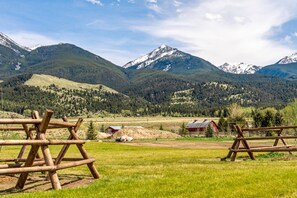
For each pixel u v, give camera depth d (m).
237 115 150.62
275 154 26.30
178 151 36.34
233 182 12.34
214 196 10.42
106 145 52.28
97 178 14.95
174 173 15.67
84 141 14.76
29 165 12.36
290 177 12.88
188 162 22.11
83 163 14.13
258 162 20.42
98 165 20.22
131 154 32.47
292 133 90.94
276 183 11.85
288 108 138.88
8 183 13.94
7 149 37.09
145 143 70.69
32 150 12.18
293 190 10.80
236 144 23.50
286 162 19.58
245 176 13.35
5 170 10.94
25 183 13.97
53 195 10.84
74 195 10.88
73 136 14.53
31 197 10.55
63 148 13.81
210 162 21.78
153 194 10.92
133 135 121.00
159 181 12.98
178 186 12.05
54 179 12.20
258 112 149.75
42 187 13.06
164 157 27.94
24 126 16.17
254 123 150.38
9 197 10.60
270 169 15.12
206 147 49.62
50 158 12.15
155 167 18.39
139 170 17.27
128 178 14.12
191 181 12.82
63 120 14.56
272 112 146.25
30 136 16.41
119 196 10.76
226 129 159.75
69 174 16.38
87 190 11.66
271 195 10.33
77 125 14.59
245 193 10.57
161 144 64.00
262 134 118.31
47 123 12.01
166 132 126.31
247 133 123.94
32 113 12.34
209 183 12.29
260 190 10.91
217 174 14.19
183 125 170.50
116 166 19.27
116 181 13.38
